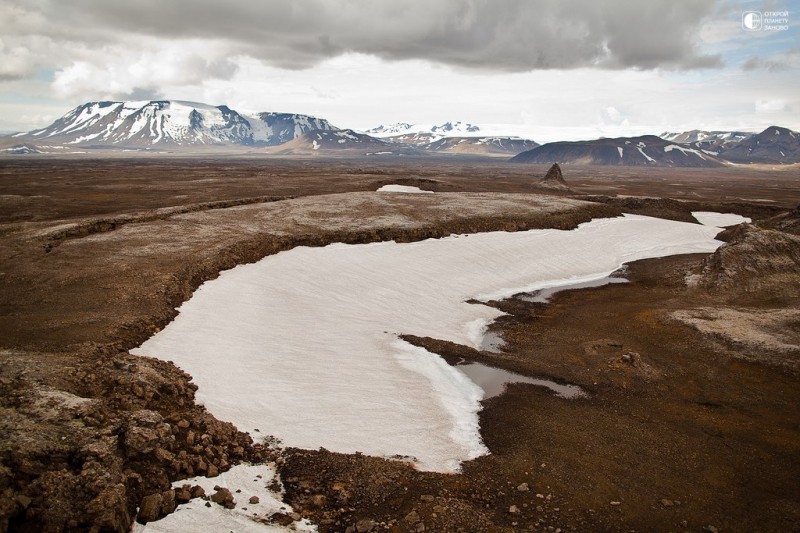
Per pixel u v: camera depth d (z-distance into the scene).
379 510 15.80
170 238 48.34
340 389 24.53
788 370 27.75
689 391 26.27
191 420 18.66
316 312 35.41
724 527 16.17
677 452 20.56
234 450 17.75
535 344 33.12
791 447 21.06
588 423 22.83
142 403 19.25
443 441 20.72
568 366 29.42
